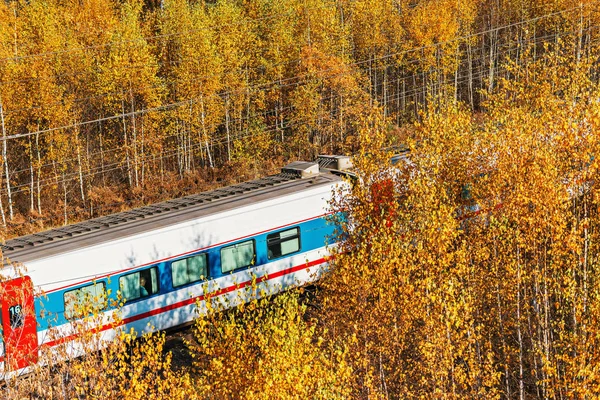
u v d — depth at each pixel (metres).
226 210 21.09
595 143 17.03
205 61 40.59
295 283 22.44
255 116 46.09
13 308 16.88
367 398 15.12
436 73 50.41
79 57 41.72
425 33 49.69
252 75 46.16
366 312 15.02
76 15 46.34
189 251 20.41
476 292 17.55
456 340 15.21
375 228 16.55
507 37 56.31
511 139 17.53
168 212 21.22
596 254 19.00
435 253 14.95
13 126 39.38
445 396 14.60
